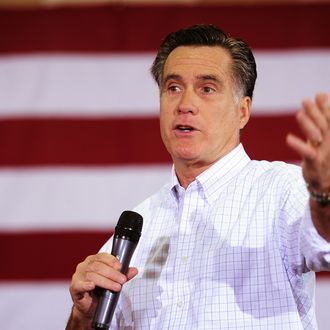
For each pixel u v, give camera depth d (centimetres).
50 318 1138
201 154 579
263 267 533
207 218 572
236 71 602
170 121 585
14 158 1146
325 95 416
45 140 1147
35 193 1141
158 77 634
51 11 1166
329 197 437
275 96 1130
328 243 462
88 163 1142
